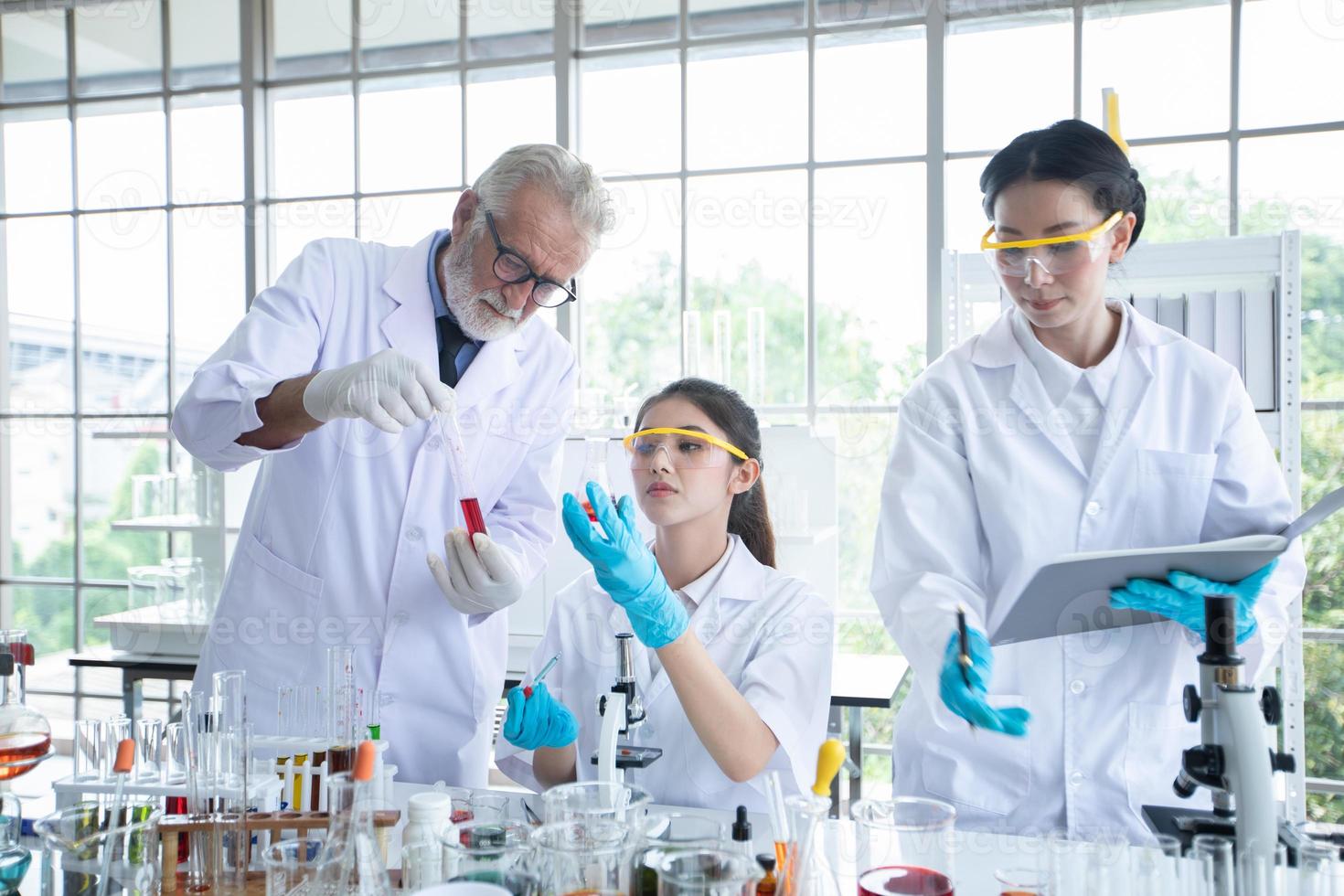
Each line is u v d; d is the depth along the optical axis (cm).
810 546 319
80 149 431
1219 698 109
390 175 400
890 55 344
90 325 434
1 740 133
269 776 140
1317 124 308
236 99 411
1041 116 331
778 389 364
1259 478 162
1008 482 162
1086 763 155
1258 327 254
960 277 274
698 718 149
